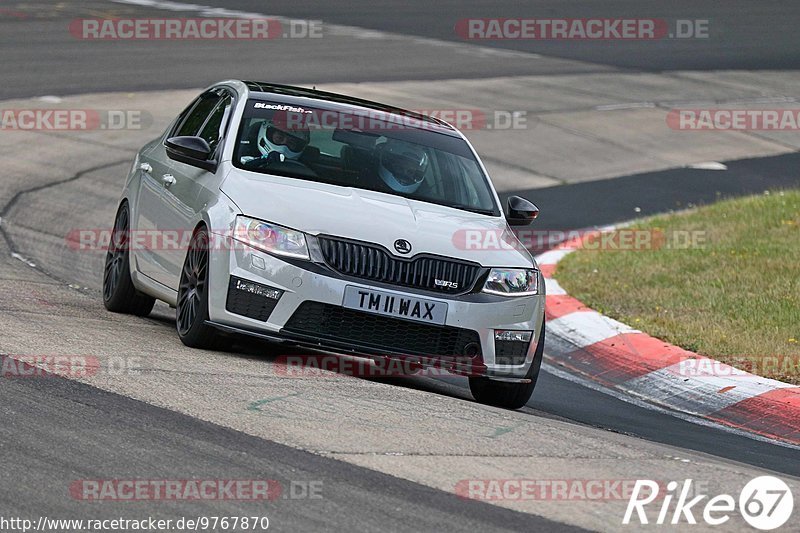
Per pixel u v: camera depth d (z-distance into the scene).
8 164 58.16
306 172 29.56
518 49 114.56
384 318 26.89
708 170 78.19
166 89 78.88
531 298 28.42
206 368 26.09
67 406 22.05
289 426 22.00
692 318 39.34
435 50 108.19
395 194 29.69
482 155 74.75
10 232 46.47
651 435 27.66
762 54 123.31
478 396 29.77
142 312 34.72
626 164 77.88
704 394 32.34
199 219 28.56
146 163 34.41
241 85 32.97
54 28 98.31
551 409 29.92
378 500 18.47
